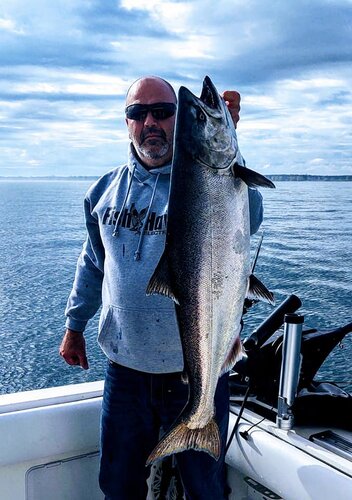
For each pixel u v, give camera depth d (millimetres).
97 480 2695
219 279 1811
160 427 2391
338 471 2055
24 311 6145
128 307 2256
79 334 2719
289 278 6383
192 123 1782
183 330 1857
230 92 2018
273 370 2516
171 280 1849
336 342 2520
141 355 2254
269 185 1729
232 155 1816
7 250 10000
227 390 2275
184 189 1804
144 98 2236
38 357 4773
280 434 2328
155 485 2654
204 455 2203
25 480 2527
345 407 2375
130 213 2318
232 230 1811
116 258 2322
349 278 6320
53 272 8109
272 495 2455
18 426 2455
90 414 2605
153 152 2258
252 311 4891
